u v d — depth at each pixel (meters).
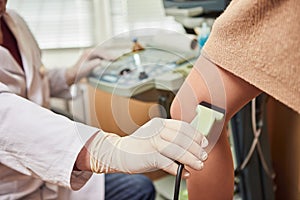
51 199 1.06
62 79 1.41
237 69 0.57
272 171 1.47
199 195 0.68
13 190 1.01
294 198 1.52
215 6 1.24
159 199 1.43
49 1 1.96
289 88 0.53
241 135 1.34
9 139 0.75
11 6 1.93
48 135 0.73
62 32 1.95
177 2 1.45
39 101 1.17
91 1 1.93
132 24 1.86
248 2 0.55
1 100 0.78
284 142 1.52
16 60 1.14
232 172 0.70
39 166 0.74
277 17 0.52
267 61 0.54
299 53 0.51
